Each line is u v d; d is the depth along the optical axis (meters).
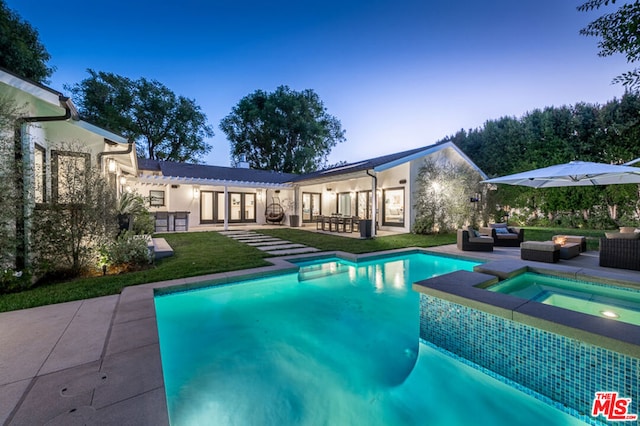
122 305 3.61
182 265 5.79
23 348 2.52
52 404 1.80
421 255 8.23
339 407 2.44
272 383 2.74
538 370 2.33
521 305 2.54
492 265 4.55
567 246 6.48
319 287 5.58
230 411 2.34
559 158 12.27
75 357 2.38
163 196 14.21
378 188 14.01
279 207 17.36
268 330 3.84
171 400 2.45
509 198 13.16
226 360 3.11
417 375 2.90
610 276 4.09
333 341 3.57
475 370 2.78
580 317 2.25
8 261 4.21
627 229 6.60
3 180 3.98
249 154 30.14
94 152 6.27
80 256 4.99
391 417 2.35
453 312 2.98
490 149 15.05
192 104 25.97
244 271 5.36
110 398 1.87
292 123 28.58
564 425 2.18
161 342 3.47
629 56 3.26
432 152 12.05
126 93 22.22
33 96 4.50
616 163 10.84
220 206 15.75
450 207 12.17
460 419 2.33
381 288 5.57
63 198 4.89
